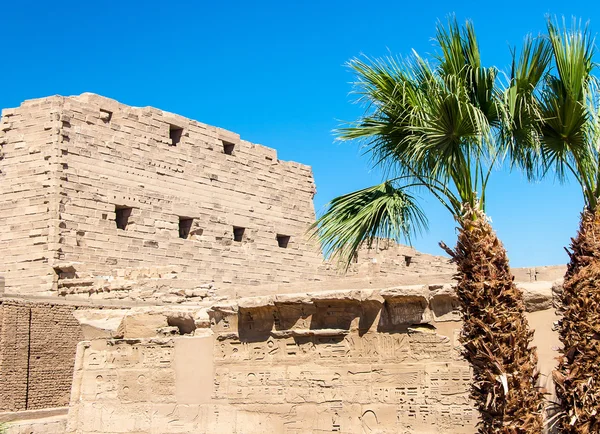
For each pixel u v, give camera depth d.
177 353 23.48
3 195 40.66
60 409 31.03
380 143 16.95
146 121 44.69
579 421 14.52
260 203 50.69
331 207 16.89
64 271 38.75
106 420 24.23
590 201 15.53
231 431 21.92
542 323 17.97
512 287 15.29
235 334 22.36
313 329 21.11
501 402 14.97
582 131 15.89
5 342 32.12
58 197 39.59
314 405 20.80
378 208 16.14
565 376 14.84
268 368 21.70
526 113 15.86
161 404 23.41
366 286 22.11
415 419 19.30
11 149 41.00
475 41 15.99
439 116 15.52
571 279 14.96
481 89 15.95
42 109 40.88
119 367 24.45
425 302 19.61
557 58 15.45
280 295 21.48
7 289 39.44
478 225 15.34
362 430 19.95
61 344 33.97
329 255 17.19
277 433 21.20
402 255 53.94
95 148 41.84
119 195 42.53
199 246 46.28
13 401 31.92
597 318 14.69
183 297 34.75
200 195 46.91
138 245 42.94
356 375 20.33
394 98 16.34
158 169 44.84
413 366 19.56
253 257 49.50
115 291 35.94
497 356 14.99
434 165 16.27
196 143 47.25
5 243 40.06
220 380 22.44
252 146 50.97
